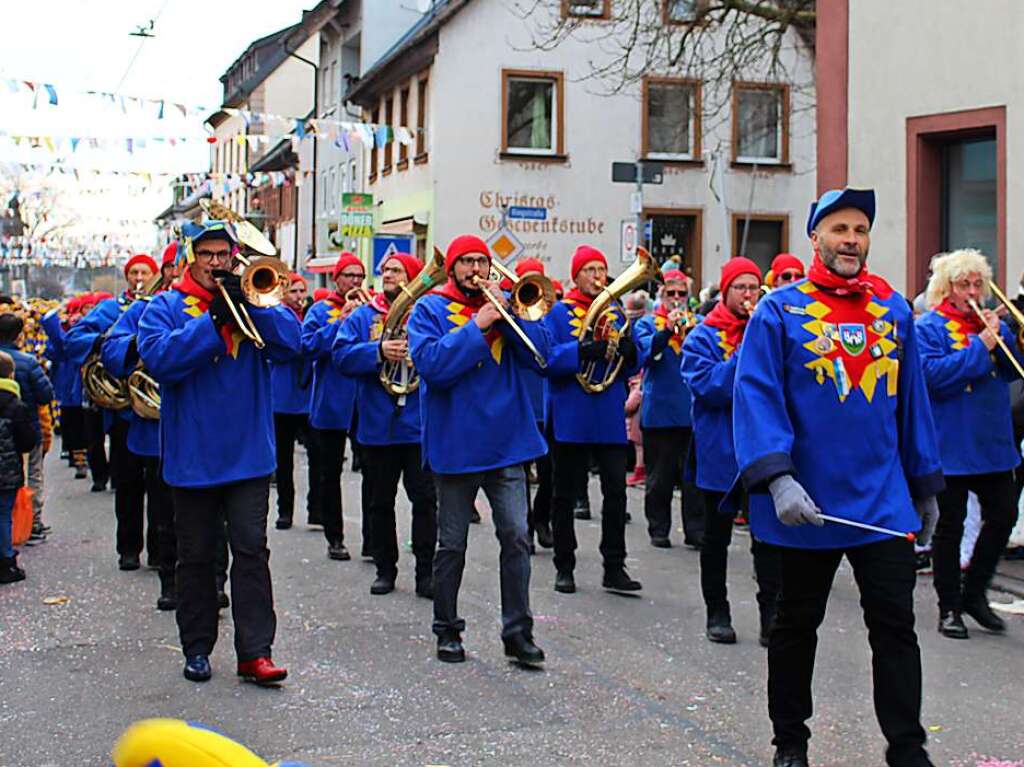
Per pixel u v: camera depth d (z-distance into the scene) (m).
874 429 4.64
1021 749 5.37
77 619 7.64
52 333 14.75
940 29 12.95
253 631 6.27
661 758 5.24
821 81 14.23
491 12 30.25
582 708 5.91
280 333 6.21
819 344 4.63
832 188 14.11
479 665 6.64
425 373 6.42
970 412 7.14
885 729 4.51
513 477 6.60
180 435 6.20
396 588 8.55
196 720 5.70
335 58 41.53
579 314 8.64
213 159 34.91
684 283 10.09
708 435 7.09
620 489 8.38
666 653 6.92
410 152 32.50
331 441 9.55
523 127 30.80
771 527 4.70
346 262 9.88
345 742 5.41
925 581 8.82
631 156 30.88
